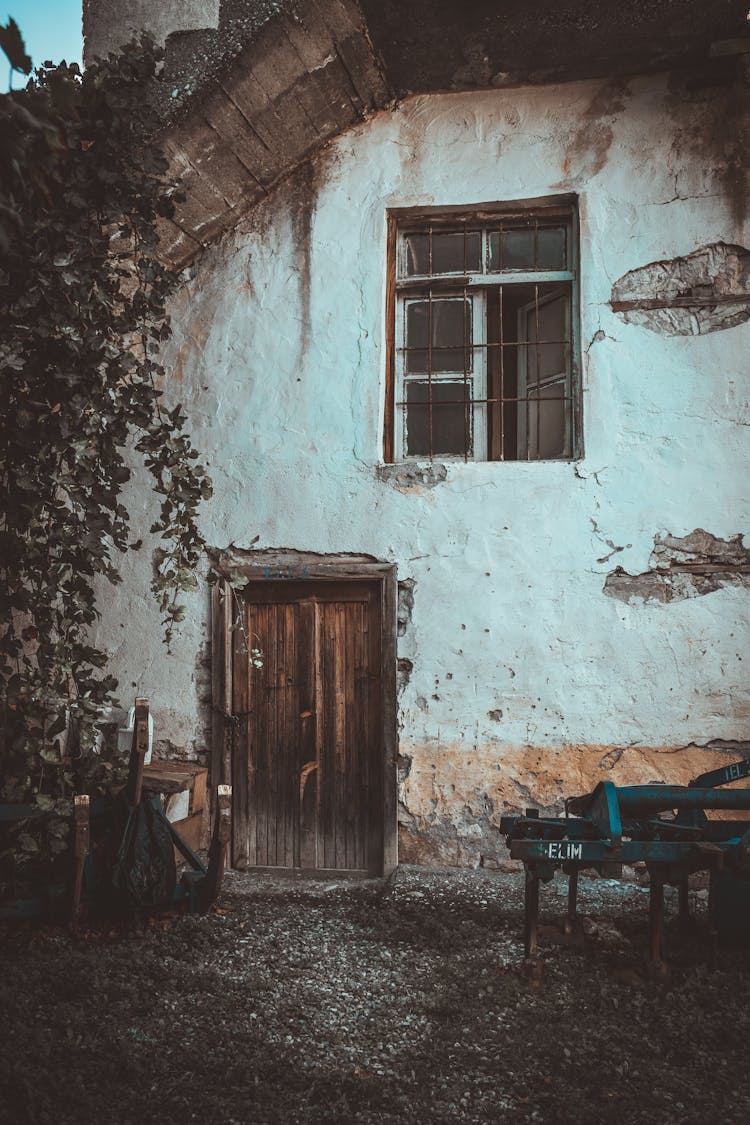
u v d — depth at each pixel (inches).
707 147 225.6
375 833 231.1
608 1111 112.8
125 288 227.6
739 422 220.5
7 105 101.0
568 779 220.8
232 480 240.1
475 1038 133.9
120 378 194.1
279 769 236.8
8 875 184.5
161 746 239.6
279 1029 137.0
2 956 162.4
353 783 233.1
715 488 220.2
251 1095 117.6
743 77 217.3
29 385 182.9
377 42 217.8
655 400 224.1
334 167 241.6
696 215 225.1
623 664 220.8
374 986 154.1
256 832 236.7
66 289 178.9
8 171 112.7
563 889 205.0
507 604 226.2
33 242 174.4
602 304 227.3
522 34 212.8
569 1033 133.2
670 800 160.1
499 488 228.4
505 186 233.9
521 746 223.5
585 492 224.8
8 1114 112.1
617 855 149.9
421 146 238.4
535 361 239.0
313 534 235.5
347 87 227.6
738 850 144.9
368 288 237.9
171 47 205.6
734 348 222.2
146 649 241.3
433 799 226.5
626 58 221.6
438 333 243.0
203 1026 137.3
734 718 215.8
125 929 177.2
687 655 218.7
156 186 191.6
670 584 220.7
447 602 228.7
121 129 183.0
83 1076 121.6
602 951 163.3
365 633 235.0
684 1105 115.3
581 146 231.0
